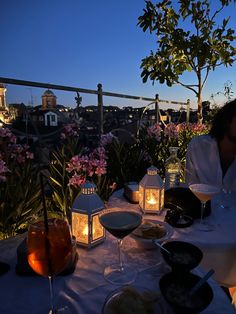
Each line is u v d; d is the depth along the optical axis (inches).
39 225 29.8
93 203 43.0
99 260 40.0
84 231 43.0
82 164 65.7
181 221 53.0
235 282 48.4
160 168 132.3
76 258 38.8
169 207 59.6
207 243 45.7
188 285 30.3
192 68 201.9
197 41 185.2
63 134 88.1
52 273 29.1
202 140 84.3
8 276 35.6
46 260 28.2
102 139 100.8
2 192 72.4
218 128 81.4
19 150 78.8
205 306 26.8
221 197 69.5
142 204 58.4
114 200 67.1
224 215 58.5
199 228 51.9
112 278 35.3
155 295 29.5
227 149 81.4
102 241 45.1
